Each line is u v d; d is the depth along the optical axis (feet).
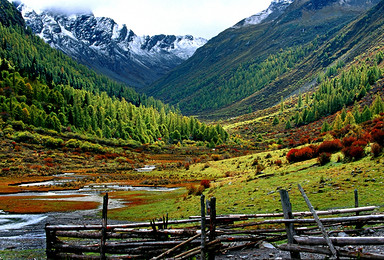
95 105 620.49
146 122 644.69
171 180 181.68
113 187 166.30
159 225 33.71
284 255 32.45
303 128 533.14
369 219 31.09
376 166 82.84
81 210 99.91
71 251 34.27
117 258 31.81
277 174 111.24
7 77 547.08
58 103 546.26
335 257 22.57
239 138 585.22
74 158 318.65
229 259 33.24
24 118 424.46
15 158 279.28
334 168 96.68
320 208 57.11
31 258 43.65
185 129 627.05
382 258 21.07
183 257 29.43
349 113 328.29
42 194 142.10
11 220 84.53
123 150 410.93
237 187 98.53
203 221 28.40
